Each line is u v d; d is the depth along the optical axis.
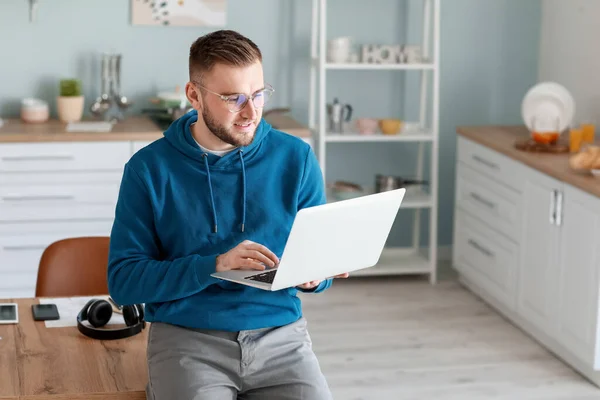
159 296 2.23
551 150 4.38
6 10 4.96
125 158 4.60
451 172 5.66
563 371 4.02
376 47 5.03
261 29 5.27
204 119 2.27
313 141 5.36
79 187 4.59
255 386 2.27
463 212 5.10
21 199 4.54
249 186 2.36
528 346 4.31
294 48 5.32
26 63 5.04
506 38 5.53
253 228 2.34
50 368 2.24
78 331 2.47
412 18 5.41
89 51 5.09
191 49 2.30
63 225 4.62
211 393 2.16
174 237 2.33
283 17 5.27
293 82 5.36
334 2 5.31
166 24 5.12
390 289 5.16
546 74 5.49
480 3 5.47
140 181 2.32
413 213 5.68
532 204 4.23
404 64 5.02
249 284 2.10
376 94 5.47
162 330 2.30
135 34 5.13
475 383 3.89
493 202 4.68
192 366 2.21
